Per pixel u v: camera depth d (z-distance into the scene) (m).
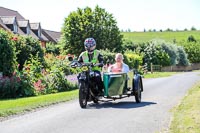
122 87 12.54
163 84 22.34
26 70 20.31
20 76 18.78
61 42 60.16
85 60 12.95
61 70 23.25
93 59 12.91
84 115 10.48
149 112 10.65
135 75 13.27
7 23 54.78
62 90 20.83
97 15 60.34
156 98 14.23
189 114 9.87
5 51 20.00
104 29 60.53
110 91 12.48
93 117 10.09
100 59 12.96
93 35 59.72
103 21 60.44
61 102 14.00
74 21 59.50
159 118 9.62
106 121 9.41
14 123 9.54
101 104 12.88
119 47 61.19
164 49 70.12
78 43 59.22
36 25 64.88
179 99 13.71
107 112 10.91
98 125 8.91
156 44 64.06
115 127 8.62
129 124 8.92
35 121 9.73
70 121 9.55
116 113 10.66
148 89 18.47
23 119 10.12
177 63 74.50
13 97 18.05
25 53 26.77
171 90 17.61
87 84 12.12
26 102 13.73
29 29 60.62
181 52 77.62
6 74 20.11
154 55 61.81
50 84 20.25
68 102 13.96
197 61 92.50
